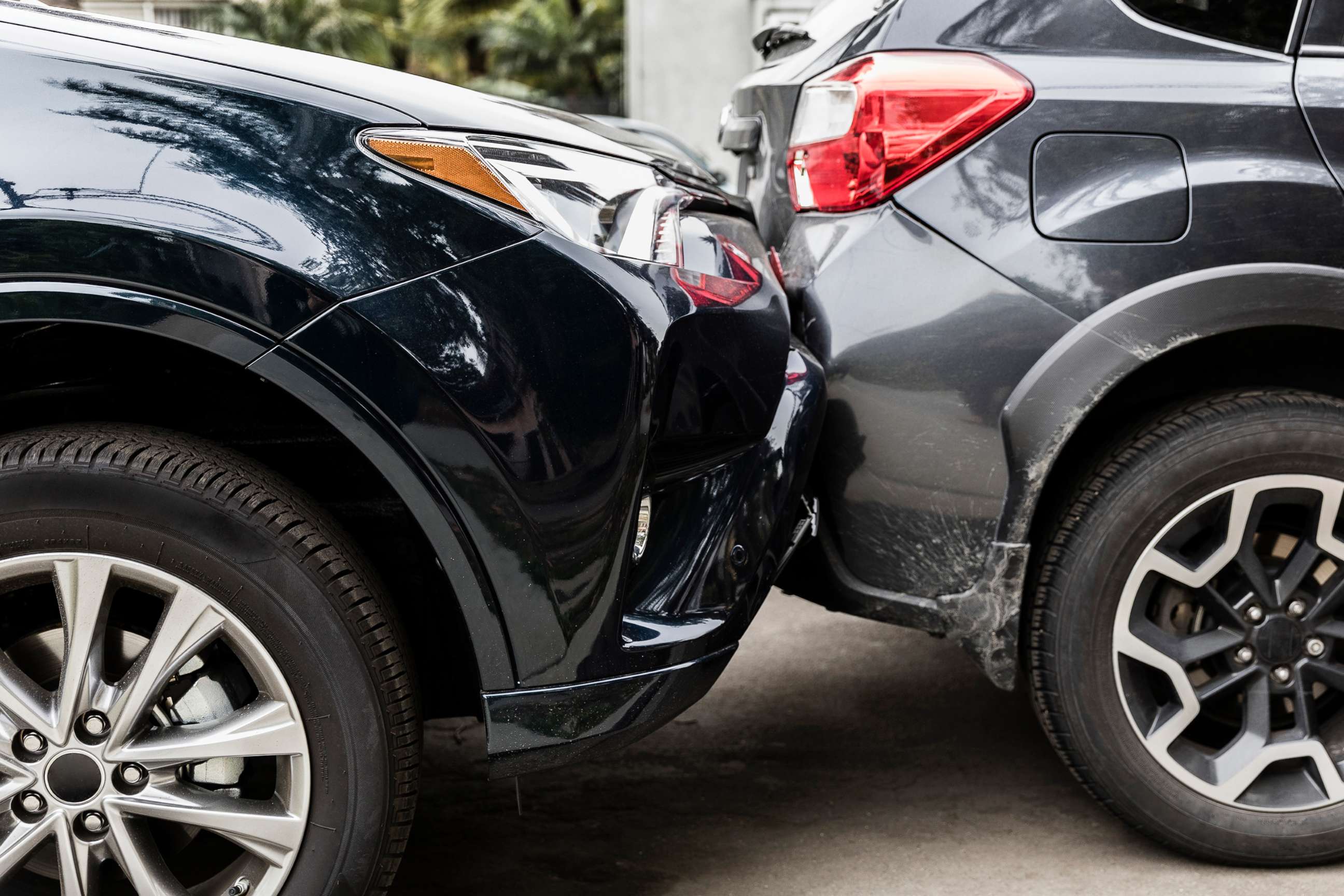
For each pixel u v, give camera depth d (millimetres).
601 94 27750
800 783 2404
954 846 2131
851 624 3350
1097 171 1828
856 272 1878
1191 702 1943
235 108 1483
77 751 1503
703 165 6129
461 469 1498
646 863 2096
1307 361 2033
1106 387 1827
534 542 1535
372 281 1460
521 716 1585
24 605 1623
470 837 2199
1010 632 1917
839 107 1916
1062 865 2053
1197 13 1887
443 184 1521
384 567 1766
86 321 1411
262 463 1627
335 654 1524
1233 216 1823
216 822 1532
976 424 1851
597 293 1555
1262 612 1941
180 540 1482
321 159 1482
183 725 1550
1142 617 1935
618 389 1552
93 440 1499
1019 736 2609
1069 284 1819
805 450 1802
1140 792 1962
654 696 1643
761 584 1772
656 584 1692
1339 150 1841
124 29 1567
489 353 1495
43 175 1414
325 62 1651
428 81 1751
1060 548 1924
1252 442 1876
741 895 1976
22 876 1618
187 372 1682
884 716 2730
